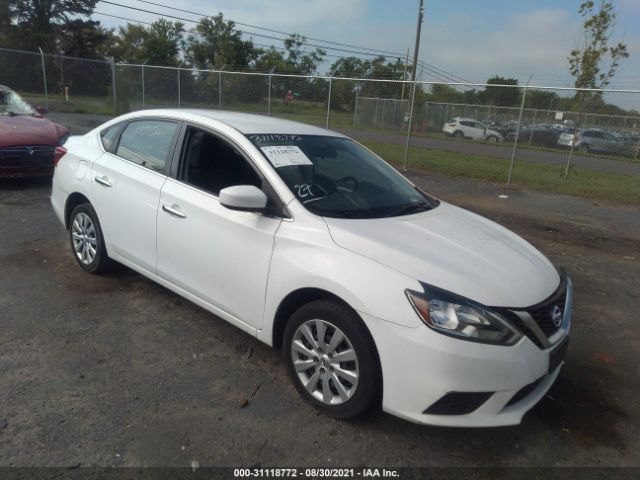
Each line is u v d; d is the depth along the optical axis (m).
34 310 4.05
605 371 3.88
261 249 3.19
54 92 20.70
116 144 4.47
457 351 2.54
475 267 2.91
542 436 3.05
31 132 7.75
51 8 47.31
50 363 3.36
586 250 7.05
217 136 3.71
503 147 21.80
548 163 17.27
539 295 2.87
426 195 4.22
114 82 20.28
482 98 23.42
